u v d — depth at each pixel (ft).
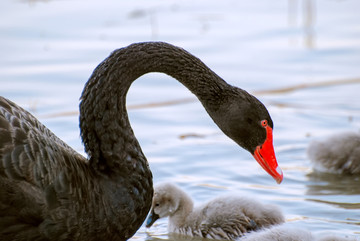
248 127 29.32
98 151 26.76
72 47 57.98
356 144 39.86
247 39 60.59
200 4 71.31
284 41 60.39
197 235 33.63
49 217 24.08
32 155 23.43
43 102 47.80
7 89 49.57
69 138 42.47
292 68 54.95
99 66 27.61
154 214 34.50
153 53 28.53
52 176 23.89
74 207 24.54
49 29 62.18
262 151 29.45
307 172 39.52
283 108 48.26
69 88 50.29
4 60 55.11
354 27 63.26
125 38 59.62
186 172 38.96
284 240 29.86
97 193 25.70
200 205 34.73
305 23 64.54
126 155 26.86
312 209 34.14
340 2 71.61
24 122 24.02
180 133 44.57
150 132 44.50
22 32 61.31
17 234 23.90
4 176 22.85
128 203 26.40
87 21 64.44
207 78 29.32
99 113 26.86
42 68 53.78
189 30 62.23
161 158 40.55
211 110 29.73
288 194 36.27
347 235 30.71
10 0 70.74
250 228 32.83
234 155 41.45
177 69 29.07
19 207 23.38
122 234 26.61
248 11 69.05
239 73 53.57
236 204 33.71
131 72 27.91
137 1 71.20
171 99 50.21
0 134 22.98
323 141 40.34
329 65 55.57
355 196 35.86
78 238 25.20
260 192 36.55
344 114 47.09
